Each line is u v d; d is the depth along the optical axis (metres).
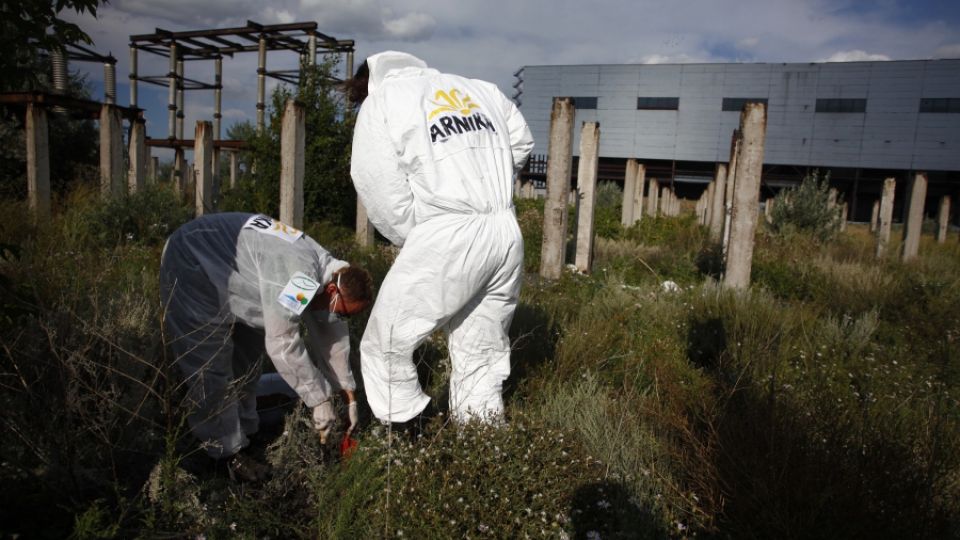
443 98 2.94
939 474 2.67
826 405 3.37
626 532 2.39
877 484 2.51
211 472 2.88
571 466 2.62
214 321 2.70
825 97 44.09
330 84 12.48
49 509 2.31
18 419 2.40
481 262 2.83
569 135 7.72
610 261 10.14
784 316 5.75
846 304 7.21
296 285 2.57
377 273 6.20
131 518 2.31
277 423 3.42
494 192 2.93
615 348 4.63
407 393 2.91
